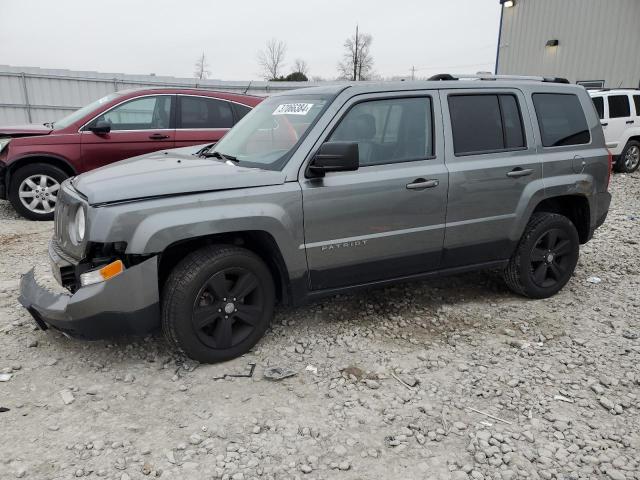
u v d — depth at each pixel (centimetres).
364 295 472
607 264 578
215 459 259
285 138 370
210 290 334
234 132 441
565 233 466
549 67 2077
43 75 1736
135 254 306
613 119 1218
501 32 2280
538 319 432
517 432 286
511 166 424
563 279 479
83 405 300
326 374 340
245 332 355
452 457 265
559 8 2009
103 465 252
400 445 272
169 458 257
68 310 308
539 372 348
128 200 308
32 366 339
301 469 252
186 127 786
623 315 441
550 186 444
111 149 750
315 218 353
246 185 334
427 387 328
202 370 339
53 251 358
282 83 2036
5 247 607
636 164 1275
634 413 304
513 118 436
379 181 370
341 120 366
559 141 457
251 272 347
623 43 1830
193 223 314
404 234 387
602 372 349
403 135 389
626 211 861
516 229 436
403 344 384
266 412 297
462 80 428
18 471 245
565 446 275
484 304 461
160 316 332
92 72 1797
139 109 766
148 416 291
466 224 412
